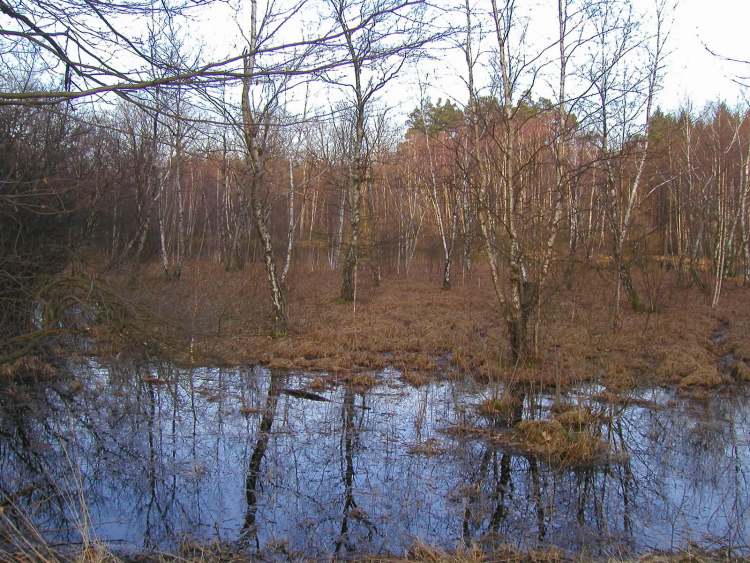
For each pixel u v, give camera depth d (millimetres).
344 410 9680
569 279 11609
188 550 5176
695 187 26312
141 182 10328
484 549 5406
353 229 20500
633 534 5773
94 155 9266
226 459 7523
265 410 9484
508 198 11211
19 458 7258
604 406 9492
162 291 9711
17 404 8898
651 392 10977
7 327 6691
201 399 10039
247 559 5102
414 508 6254
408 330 15766
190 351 7555
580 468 7469
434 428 8859
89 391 9773
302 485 6781
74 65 3871
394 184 28938
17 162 6539
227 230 27188
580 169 12633
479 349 12984
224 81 3686
